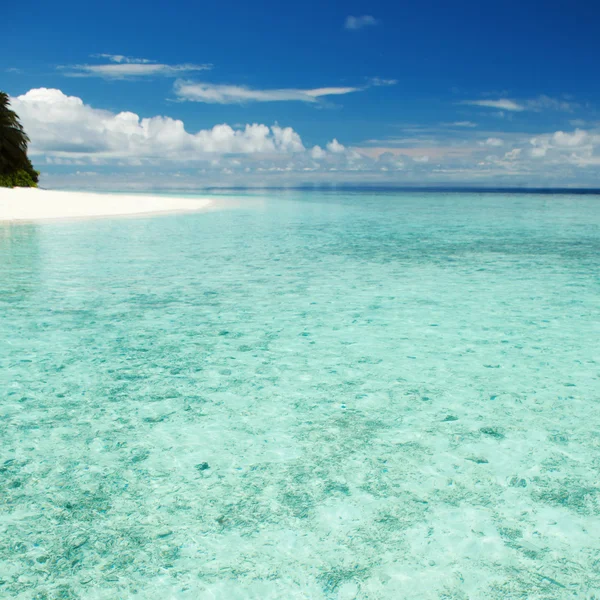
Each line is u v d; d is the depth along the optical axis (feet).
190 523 8.86
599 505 9.34
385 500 9.51
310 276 31.65
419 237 53.36
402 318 22.11
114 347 18.19
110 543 8.37
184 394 14.30
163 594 7.34
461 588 7.43
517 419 12.79
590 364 16.58
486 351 17.88
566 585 7.47
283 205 111.04
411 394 14.33
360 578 7.63
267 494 9.71
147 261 36.73
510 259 38.73
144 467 10.64
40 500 9.51
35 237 49.42
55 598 7.26
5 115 134.31
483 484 10.01
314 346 18.44
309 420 12.78
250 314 22.68
